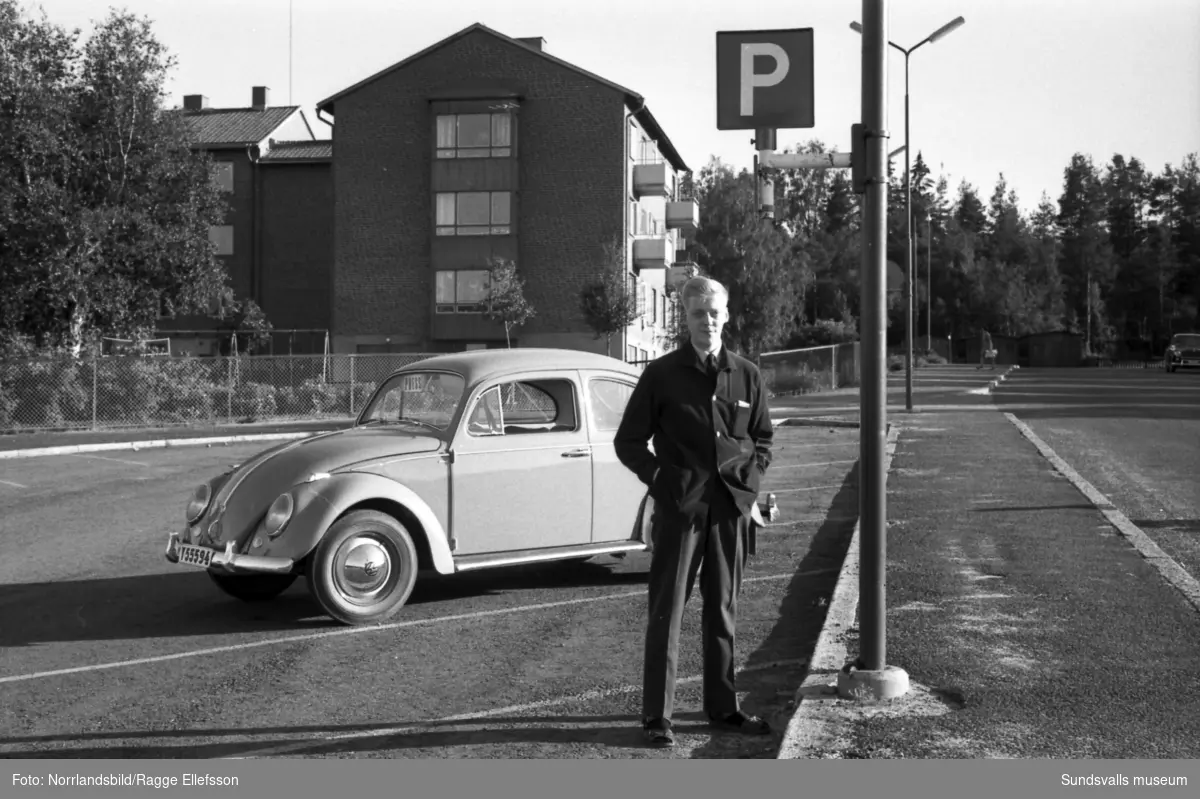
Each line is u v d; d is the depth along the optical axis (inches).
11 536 459.2
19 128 1127.0
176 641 290.0
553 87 1820.9
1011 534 378.9
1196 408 1088.2
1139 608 275.9
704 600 204.5
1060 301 4621.1
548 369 336.8
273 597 343.0
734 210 2235.5
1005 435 762.8
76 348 1160.8
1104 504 441.7
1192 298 4729.3
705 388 198.5
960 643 245.8
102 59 1210.6
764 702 225.0
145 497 568.4
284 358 1218.6
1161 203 5132.9
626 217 1819.6
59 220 1113.4
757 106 242.8
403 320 1852.9
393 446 313.6
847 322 3309.5
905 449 666.8
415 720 217.3
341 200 1867.6
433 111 1830.7
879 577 214.1
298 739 207.5
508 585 353.1
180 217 1252.5
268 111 2210.9
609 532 339.3
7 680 255.0
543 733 206.4
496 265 1728.6
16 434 965.8
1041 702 206.2
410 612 317.7
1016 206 5472.4
